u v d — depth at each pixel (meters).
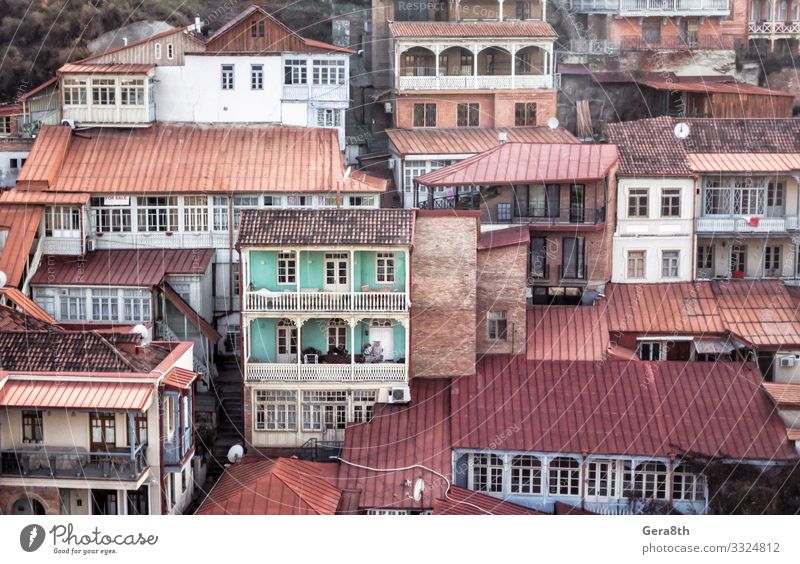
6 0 95.44
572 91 98.44
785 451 64.25
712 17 102.12
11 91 94.19
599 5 101.56
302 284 68.69
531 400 66.94
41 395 56.19
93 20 96.50
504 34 92.31
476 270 69.31
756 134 80.69
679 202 77.31
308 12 100.38
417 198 79.56
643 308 74.56
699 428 65.25
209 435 67.25
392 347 69.31
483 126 92.06
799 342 72.00
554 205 75.62
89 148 78.38
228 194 75.44
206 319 74.25
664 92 96.25
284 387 67.62
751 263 79.50
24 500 57.00
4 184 83.06
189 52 82.06
